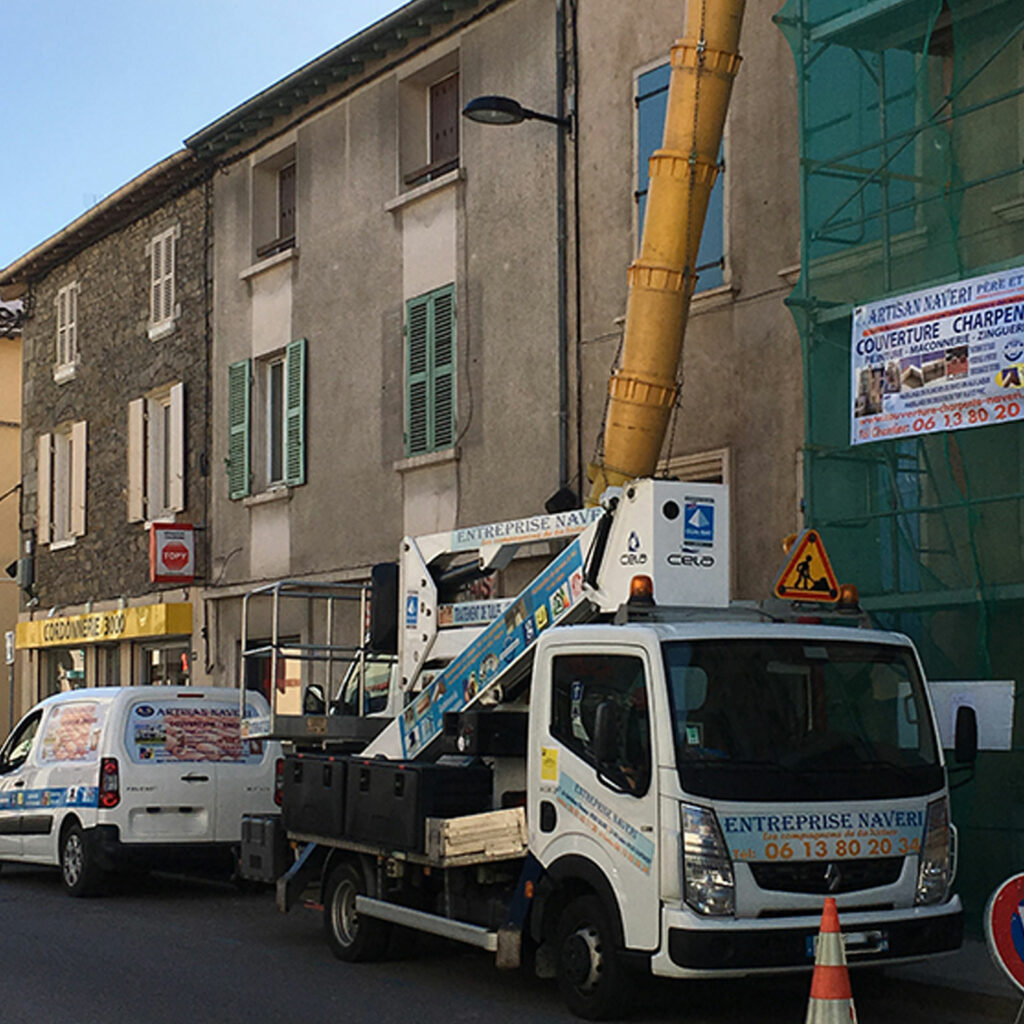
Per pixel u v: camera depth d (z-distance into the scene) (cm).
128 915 1352
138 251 2555
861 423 1223
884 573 1230
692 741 824
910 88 1278
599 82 1639
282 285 2175
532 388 1708
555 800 892
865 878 834
